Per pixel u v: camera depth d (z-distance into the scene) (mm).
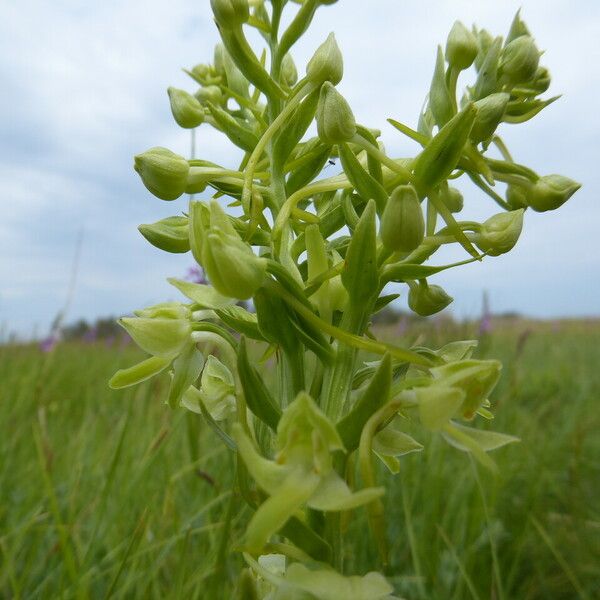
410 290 97
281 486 68
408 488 174
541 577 156
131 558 132
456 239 84
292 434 72
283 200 92
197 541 150
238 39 93
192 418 157
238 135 99
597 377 399
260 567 75
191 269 154
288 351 81
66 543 119
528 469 202
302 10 96
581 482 203
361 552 154
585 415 268
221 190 97
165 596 129
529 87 107
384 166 93
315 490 68
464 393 72
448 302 96
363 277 78
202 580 129
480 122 89
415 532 162
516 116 101
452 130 80
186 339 87
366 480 71
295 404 72
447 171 82
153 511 154
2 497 172
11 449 193
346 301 84
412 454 180
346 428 74
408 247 75
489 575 158
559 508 197
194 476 173
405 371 88
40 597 124
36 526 155
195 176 92
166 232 90
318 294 84
